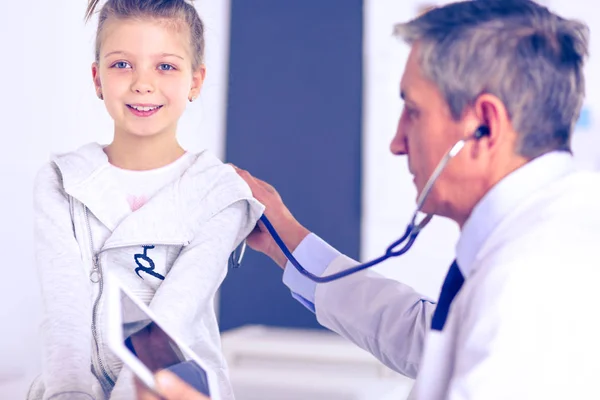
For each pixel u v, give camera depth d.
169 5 1.18
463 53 0.87
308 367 2.62
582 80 0.89
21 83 1.88
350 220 3.11
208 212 1.14
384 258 1.04
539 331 0.73
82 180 1.12
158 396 0.82
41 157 1.95
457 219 0.95
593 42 2.83
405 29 0.93
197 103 2.54
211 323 1.16
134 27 1.14
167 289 1.07
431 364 0.84
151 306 1.06
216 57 3.03
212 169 1.17
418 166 0.94
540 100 0.85
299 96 3.19
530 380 0.71
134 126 1.14
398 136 0.99
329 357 2.60
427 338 0.86
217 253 1.12
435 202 0.94
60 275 1.06
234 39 3.23
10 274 1.81
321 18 3.18
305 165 3.16
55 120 2.01
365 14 3.13
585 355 0.72
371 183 3.07
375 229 3.06
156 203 1.12
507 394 0.71
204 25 1.27
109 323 0.78
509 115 0.86
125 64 1.14
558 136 0.88
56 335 1.00
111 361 1.06
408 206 3.04
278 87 3.20
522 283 0.75
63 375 0.96
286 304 3.14
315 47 3.18
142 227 1.10
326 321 1.25
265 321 3.15
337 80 3.16
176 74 1.16
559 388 0.71
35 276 1.90
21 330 1.83
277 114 3.19
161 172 1.16
